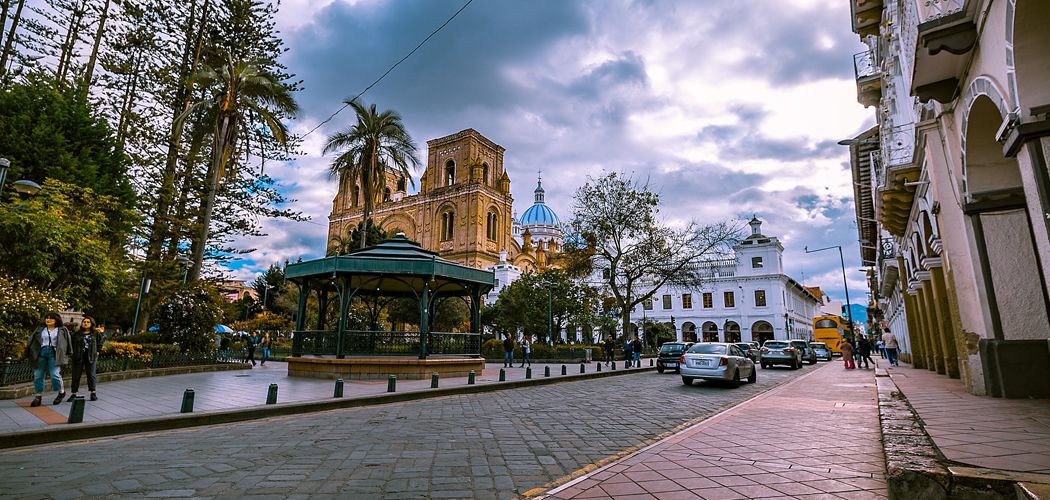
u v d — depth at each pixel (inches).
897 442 173.2
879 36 641.6
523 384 594.6
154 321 772.6
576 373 762.8
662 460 213.3
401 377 603.5
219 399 396.2
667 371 919.7
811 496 159.3
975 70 267.7
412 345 647.1
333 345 623.8
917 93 318.7
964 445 161.3
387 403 425.1
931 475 127.7
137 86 997.8
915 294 738.2
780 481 177.3
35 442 247.4
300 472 196.9
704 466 201.5
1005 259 315.0
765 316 2065.7
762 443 248.8
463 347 690.2
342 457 222.8
